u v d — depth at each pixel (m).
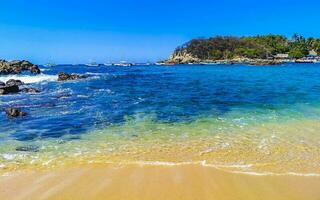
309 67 96.12
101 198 6.98
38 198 6.99
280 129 13.27
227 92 27.69
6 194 7.18
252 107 18.92
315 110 17.58
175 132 12.89
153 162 9.24
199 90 29.98
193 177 8.13
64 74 46.12
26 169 8.70
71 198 6.99
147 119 15.54
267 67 99.50
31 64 63.75
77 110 18.25
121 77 52.56
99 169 8.71
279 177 8.12
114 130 13.27
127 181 7.89
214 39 191.50
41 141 11.56
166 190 7.38
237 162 9.25
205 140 11.66
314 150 10.38
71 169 8.72
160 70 91.06
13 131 13.14
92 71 83.00
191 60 176.62
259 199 6.92
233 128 13.54
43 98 23.94
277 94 25.45
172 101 22.03
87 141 11.56
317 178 8.07
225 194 7.16
